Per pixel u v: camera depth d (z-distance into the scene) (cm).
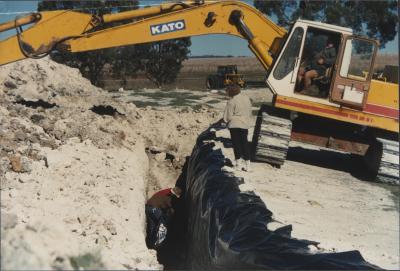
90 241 660
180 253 1017
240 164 1055
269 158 1120
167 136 1488
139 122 1548
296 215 846
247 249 582
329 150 1393
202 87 3114
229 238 635
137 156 1243
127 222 788
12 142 952
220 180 858
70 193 816
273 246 579
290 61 1109
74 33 1235
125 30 1234
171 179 1343
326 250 688
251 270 551
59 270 422
